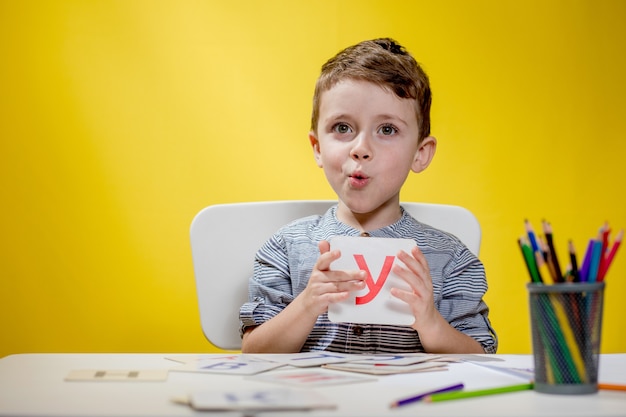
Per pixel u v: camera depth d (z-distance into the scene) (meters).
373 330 1.29
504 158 2.49
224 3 2.42
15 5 2.38
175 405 0.69
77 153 2.39
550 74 2.50
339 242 1.11
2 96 2.38
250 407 0.65
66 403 0.70
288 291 1.37
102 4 2.40
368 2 2.45
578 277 0.77
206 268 1.44
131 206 2.39
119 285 2.39
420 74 1.38
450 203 2.47
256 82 2.42
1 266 2.37
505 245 2.47
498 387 0.75
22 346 2.37
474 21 2.48
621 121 2.52
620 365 0.97
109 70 2.40
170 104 2.40
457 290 1.35
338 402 0.69
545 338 0.75
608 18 2.52
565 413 0.65
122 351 2.39
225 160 2.41
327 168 1.33
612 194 2.51
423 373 0.88
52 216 2.38
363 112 1.30
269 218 1.47
